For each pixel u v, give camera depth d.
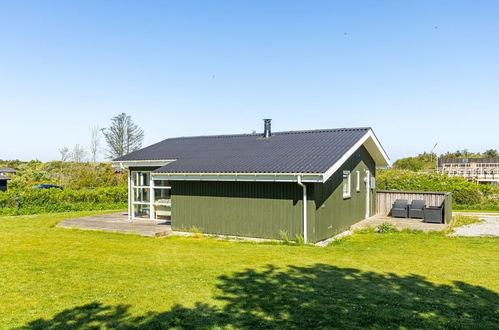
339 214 12.91
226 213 12.22
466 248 9.78
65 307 5.61
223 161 12.84
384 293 6.14
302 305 5.62
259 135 16.30
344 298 5.91
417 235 12.20
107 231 13.00
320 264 8.14
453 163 47.09
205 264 8.19
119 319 5.15
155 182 15.56
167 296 6.07
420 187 21.41
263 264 8.16
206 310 5.46
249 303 5.72
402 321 5.02
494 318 5.13
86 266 8.06
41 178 39.62
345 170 13.53
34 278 7.14
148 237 11.98
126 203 22.77
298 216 11.05
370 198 16.53
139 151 16.77
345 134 13.96
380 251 9.52
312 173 10.20
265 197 11.55
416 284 6.64
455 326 4.86
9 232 12.82
